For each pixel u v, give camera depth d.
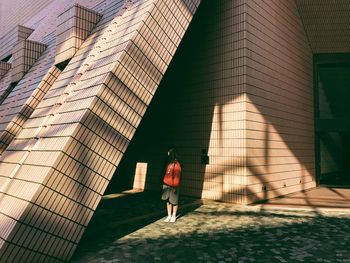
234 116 8.55
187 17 7.15
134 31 6.03
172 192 6.57
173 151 6.68
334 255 4.55
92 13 8.38
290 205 8.13
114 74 5.48
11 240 3.99
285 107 10.40
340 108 13.06
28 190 4.47
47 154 4.88
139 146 11.93
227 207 7.99
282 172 9.91
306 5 11.47
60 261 4.36
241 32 8.64
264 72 9.26
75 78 6.47
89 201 4.84
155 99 11.41
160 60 6.40
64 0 14.33
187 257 4.52
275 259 4.41
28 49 10.35
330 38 12.29
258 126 8.78
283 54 10.49
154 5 6.43
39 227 4.24
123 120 5.54
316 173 12.57
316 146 12.66
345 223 6.45
